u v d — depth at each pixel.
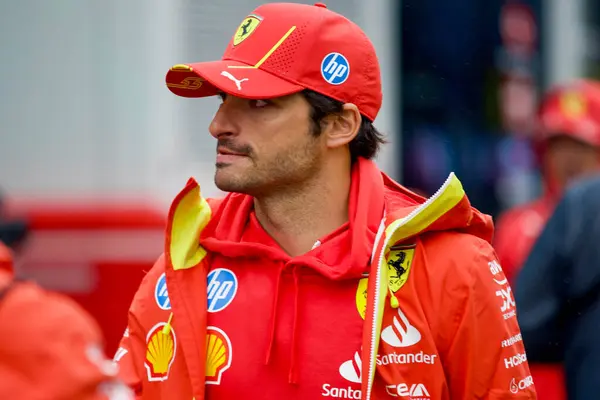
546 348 9.53
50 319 5.23
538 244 9.54
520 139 18.19
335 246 6.56
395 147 16.31
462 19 17.45
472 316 6.38
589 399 9.26
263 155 6.53
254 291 6.57
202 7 13.84
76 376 5.20
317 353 6.37
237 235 6.75
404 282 6.45
